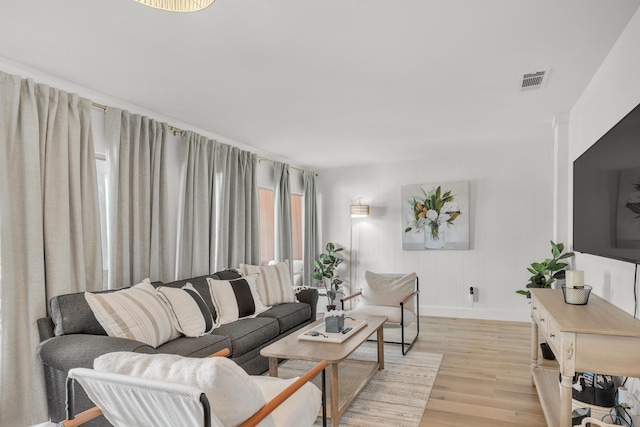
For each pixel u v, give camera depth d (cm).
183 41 225
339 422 262
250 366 325
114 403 147
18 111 254
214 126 405
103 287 321
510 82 292
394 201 630
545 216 539
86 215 294
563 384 187
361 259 651
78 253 282
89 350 218
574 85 299
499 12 199
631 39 207
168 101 328
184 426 137
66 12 194
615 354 181
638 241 177
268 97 320
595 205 243
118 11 194
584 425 191
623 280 229
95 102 313
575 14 201
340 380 331
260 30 213
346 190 664
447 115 374
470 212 582
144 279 337
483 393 306
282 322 381
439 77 282
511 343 443
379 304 450
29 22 204
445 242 592
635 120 180
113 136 318
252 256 493
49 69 263
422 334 487
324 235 678
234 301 368
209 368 133
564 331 186
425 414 274
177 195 391
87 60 250
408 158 594
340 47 234
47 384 241
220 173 441
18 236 252
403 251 622
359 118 381
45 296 262
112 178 316
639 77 197
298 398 186
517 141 487
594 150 246
